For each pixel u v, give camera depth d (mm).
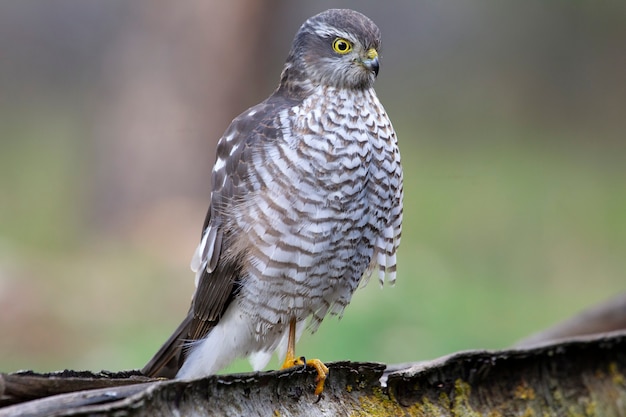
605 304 8086
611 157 24609
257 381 4973
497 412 5910
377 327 11766
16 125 27156
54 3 27375
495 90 28094
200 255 6672
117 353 11562
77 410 4211
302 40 6738
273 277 6238
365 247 6559
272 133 6230
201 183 17984
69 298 13508
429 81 28094
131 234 17562
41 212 19828
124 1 18312
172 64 18016
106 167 18234
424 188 21188
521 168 23219
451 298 13383
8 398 4590
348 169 6215
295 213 6141
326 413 5258
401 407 5559
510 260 16203
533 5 27547
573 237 17359
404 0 27656
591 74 27781
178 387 4594
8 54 27719
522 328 12836
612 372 6578
